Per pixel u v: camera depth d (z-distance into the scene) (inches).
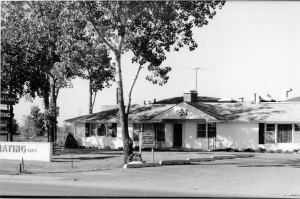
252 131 1891.0
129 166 1141.7
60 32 1796.3
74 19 1286.9
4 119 1414.9
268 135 1873.8
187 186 825.5
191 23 1362.0
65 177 935.0
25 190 745.6
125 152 1267.2
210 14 1343.5
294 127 1831.9
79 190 755.4
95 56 1465.3
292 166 1218.6
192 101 2127.2
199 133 1982.0
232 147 1916.8
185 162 1275.8
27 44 1945.1
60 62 1724.9
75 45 1414.9
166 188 798.5
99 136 2197.3
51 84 1888.5
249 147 1889.8
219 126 1948.8
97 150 1971.0
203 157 1446.9
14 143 1334.9
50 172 1018.7
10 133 1685.5
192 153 1705.2
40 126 2055.9
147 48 1334.9
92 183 855.1
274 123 1863.9
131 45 1341.0
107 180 900.0
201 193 744.3
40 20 1884.8
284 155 1654.8
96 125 2208.4
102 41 1412.4
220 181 899.4
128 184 847.1
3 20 2007.9
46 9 1851.6
